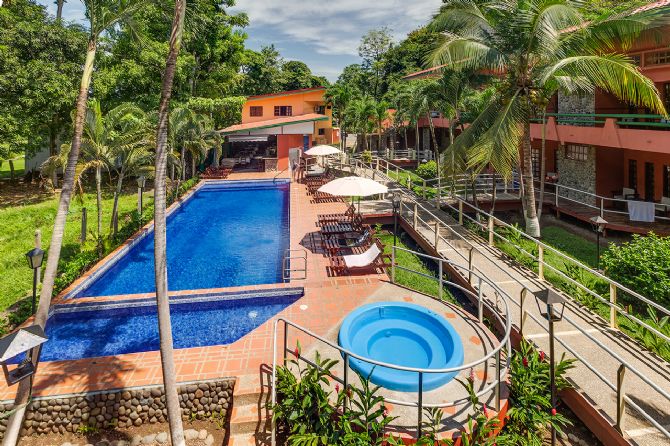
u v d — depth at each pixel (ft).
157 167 20.06
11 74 67.36
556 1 40.88
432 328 29.96
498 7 48.47
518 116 46.98
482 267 41.57
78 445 23.06
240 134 110.73
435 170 96.89
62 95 71.20
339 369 25.30
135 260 50.78
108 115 51.88
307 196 79.46
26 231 60.64
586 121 63.67
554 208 67.51
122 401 24.14
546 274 40.55
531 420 21.27
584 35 45.65
